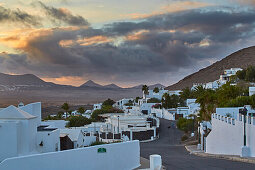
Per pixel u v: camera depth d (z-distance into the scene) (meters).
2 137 15.64
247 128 21.88
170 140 51.88
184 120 65.56
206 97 44.62
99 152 15.43
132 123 56.47
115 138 49.88
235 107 35.31
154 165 15.27
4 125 15.65
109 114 79.38
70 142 24.61
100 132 52.84
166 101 97.00
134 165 17.84
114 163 16.17
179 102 100.44
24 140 16.66
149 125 56.88
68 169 13.97
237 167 17.38
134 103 128.88
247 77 90.56
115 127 55.69
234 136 24.09
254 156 20.86
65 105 112.31
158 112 95.25
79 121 69.44
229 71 115.56
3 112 16.78
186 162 20.47
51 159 13.34
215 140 28.75
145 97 122.06
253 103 35.28
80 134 28.12
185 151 33.19
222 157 22.72
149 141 50.66
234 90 47.50
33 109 22.72
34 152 17.09
